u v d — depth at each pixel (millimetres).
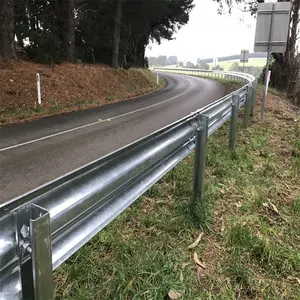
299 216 3932
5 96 11852
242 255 3057
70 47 20156
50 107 12430
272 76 22312
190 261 2986
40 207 1521
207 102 15703
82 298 2393
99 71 19922
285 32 8781
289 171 5523
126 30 29141
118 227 3441
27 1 21828
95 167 2068
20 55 17547
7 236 1438
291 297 2609
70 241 1908
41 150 6922
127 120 10711
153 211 3859
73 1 19812
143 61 37625
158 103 15391
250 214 3906
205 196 4145
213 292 2621
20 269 1528
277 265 2957
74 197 1856
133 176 2562
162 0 27562
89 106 13992
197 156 3877
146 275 2678
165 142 3180
